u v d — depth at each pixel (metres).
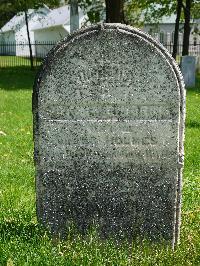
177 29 12.35
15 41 25.03
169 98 2.01
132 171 2.09
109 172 2.10
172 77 1.99
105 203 2.12
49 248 2.04
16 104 6.98
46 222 2.16
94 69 2.02
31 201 2.67
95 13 12.94
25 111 6.28
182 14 15.16
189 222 2.35
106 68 2.02
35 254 1.96
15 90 9.27
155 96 2.02
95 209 2.13
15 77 12.24
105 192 2.12
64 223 2.16
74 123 2.07
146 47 1.98
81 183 2.12
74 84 2.04
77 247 2.06
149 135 2.05
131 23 14.02
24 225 2.23
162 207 2.11
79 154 2.09
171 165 2.07
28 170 3.32
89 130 2.07
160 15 14.12
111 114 2.05
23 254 1.96
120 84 2.02
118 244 2.15
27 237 2.11
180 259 2.00
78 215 2.15
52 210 2.15
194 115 5.94
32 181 3.09
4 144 4.19
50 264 1.91
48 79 2.04
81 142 2.08
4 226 2.22
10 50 25.55
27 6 14.09
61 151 2.10
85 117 2.06
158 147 2.06
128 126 2.05
